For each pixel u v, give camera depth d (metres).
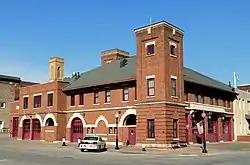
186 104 41.72
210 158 27.27
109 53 58.69
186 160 25.30
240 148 39.53
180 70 40.09
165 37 38.22
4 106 75.88
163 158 27.22
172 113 37.53
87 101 47.75
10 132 60.41
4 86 76.56
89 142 34.06
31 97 55.62
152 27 39.12
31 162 22.38
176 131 38.09
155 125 37.06
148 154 31.47
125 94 42.75
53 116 50.28
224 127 52.06
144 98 38.75
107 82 44.16
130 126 41.78
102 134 44.69
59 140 49.53
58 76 54.62
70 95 50.66
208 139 46.75
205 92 47.47
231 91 53.81
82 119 47.91
